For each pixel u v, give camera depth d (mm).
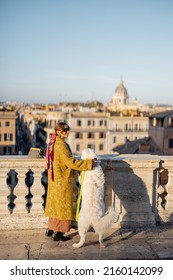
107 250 5094
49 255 4891
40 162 5586
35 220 5711
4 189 5613
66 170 5152
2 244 5172
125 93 143875
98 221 4961
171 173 6023
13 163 5512
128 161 5766
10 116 68312
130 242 5391
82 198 5008
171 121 49875
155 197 6055
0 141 68500
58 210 5188
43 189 5723
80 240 5148
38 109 135250
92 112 73250
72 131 68438
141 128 72688
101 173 4980
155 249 5184
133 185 5898
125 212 5918
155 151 51531
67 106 105500
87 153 4977
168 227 5992
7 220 5633
